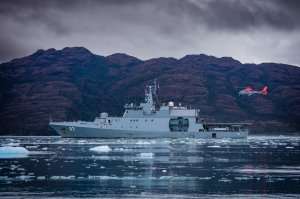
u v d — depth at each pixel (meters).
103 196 53.31
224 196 53.41
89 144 155.75
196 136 182.00
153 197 52.75
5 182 62.62
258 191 56.44
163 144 155.00
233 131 187.50
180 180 65.06
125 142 165.62
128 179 65.69
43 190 56.81
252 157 102.31
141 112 176.50
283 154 111.94
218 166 82.75
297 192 55.81
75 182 62.84
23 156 102.19
